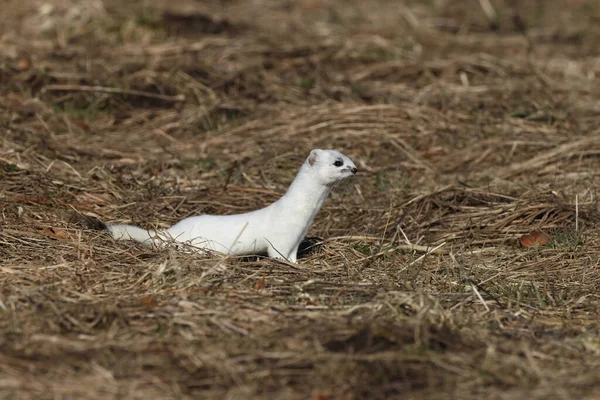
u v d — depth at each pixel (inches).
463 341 629.6
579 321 688.4
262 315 663.8
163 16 1604.3
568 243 861.2
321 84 1328.7
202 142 1133.7
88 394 553.9
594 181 1029.2
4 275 716.0
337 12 1808.6
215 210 940.0
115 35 1508.4
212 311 659.4
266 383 575.5
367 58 1455.5
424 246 850.8
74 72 1315.2
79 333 631.8
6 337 617.0
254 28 1632.6
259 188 1000.9
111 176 1000.2
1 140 1053.2
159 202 943.0
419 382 579.2
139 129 1189.1
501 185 1019.9
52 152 1056.8
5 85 1263.5
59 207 901.2
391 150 1127.0
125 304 668.1
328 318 660.7
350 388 571.8
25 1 1643.7
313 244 860.6
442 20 1772.9
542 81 1337.4
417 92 1316.4
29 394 551.2
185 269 739.4
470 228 903.1
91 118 1211.9
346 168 792.9
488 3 1802.4
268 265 780.6
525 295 738.8
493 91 1304.1
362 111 1207.6
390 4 1889.8
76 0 1625.2
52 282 711.1
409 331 631.2
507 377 585.9
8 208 870.4
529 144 1133.1
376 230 903.7
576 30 1737.2
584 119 1222.3
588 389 571.8
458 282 767.1
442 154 1127.0
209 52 1424.7
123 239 807.1
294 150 1103.6
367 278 769.6
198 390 566.9
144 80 1300.4
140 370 583.8
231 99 1266.0
